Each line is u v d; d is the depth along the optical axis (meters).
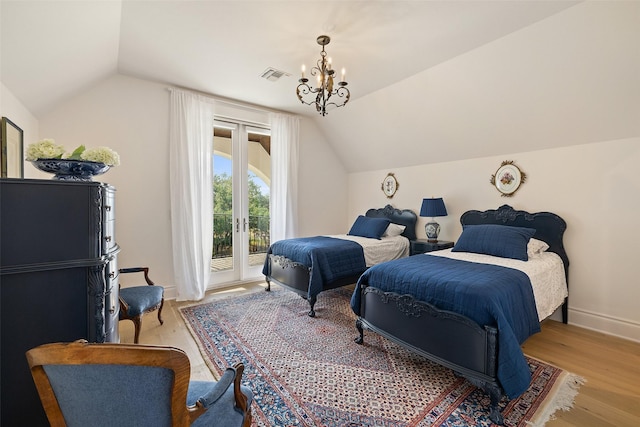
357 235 4.51
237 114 4.16
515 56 2.62
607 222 2.80
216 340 2.58
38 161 1.54
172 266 3.65
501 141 3.44
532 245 2.96
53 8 1.58
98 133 3.16
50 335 1.40
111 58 2.81
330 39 2.55
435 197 4.31
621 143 2.70
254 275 4.50
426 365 2.19
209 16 2.23
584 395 1.86
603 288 2.83
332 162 5.40
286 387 1.93
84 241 1.47
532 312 2.14
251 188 4.45
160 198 3.56
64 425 0.89
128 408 0.85
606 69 2.36
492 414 1.63
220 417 1.12
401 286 2.22
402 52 2.77
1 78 1.82
